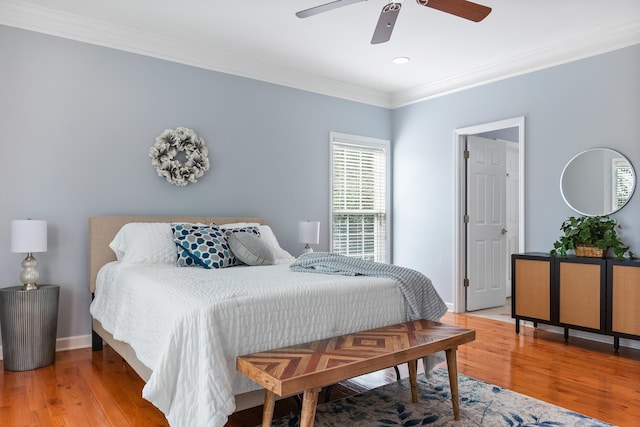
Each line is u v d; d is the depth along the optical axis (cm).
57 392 263
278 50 414
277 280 250
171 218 387
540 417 231
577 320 359
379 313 259
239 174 441
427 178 527
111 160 367
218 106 426
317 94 502
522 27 359
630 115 357
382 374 304
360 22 351
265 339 209
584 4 318
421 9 325
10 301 297
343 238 529
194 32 373
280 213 471
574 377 290
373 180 557
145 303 237
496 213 538
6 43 324
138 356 231
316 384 174
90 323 360
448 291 503
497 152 539
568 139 395
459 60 441
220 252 330
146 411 238
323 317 231
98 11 335
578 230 368
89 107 357
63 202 347
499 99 449
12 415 231
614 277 338
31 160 334
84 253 356
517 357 332
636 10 328
